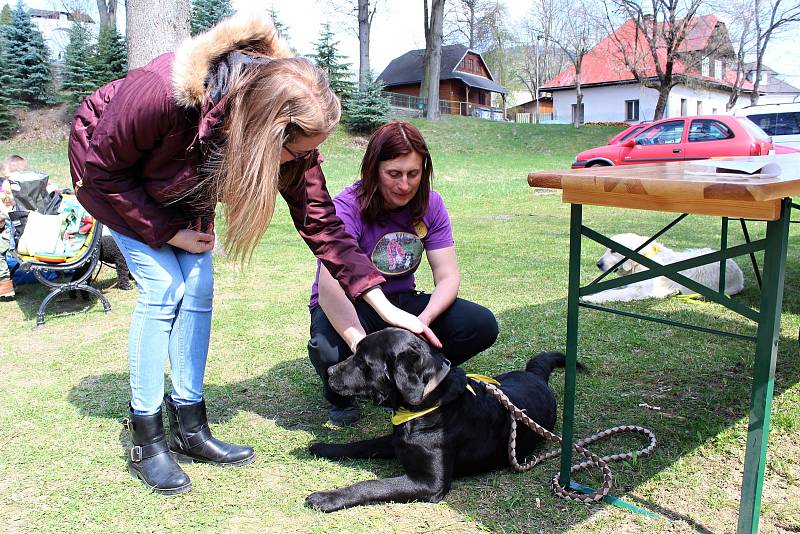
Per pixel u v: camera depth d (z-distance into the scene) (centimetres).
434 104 3541
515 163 2503
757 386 185
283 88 197
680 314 480
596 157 1470
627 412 314
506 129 3403
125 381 363
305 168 246
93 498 243
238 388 353
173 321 261
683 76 3488
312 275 640
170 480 247
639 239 565
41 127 2586
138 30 632
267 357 402
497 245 791
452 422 241
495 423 257
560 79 4966
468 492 246
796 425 289
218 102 205
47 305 536
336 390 253
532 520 227
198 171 226
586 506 235
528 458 275
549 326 450
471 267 662
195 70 204
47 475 259
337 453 276
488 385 265
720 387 340
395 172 278
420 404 237
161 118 208
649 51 3903
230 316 493
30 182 605
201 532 222
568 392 241
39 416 316
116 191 228
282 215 1038
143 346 250
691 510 230
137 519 230
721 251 191
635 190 199
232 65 205
